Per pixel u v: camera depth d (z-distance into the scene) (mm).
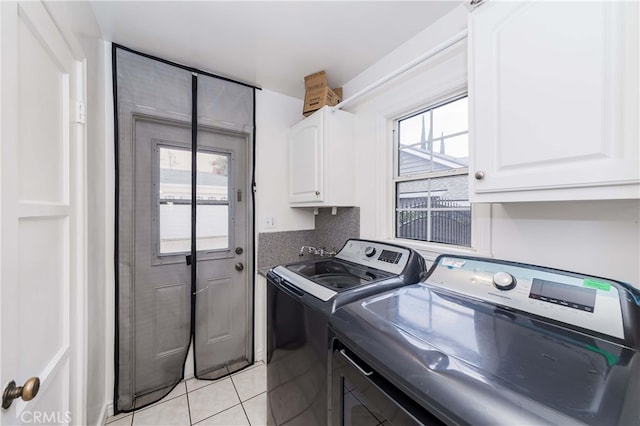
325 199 1865
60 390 936
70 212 1028
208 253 1970
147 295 1724
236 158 2092
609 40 676
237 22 1446
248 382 1898
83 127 1153
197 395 1756
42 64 814
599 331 672
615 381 509
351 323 824
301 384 1094
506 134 887
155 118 1734
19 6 657
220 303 2016
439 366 569
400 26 1501
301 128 2104
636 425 415
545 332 704
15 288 623
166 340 1789
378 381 681
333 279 1300
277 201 2277
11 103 615
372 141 1886
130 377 1641
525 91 837
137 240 1688
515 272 917
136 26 1465
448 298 965
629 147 649
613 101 670
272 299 1387
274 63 1854
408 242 1676
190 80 1860
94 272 1351
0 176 578
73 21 1082
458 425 480
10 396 584
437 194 1593
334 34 1562
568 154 747
